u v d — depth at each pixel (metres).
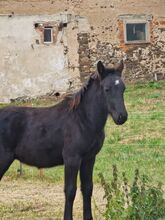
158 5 26.14
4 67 24.72
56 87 25.16
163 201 8.23
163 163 13.91
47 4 25.08
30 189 12.27
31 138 9.38
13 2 24.78
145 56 26.03
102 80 9.01
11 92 24.78
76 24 25.39
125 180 8.55
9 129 9.45
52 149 9.33
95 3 25.53
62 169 14.00
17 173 13.64
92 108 9.12
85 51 25.50
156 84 24.84
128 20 25.89
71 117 9.25
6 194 11.85
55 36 25.17
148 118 18.84
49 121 9.37
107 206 8.33
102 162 14.10
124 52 25.86
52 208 10.76
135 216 8.15
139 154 14.90
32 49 24.94
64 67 25.27
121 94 8.91
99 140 9.29
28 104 23.88
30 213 10.45
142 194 8.26
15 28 24.81
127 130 17.62
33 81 24.95
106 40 25.67
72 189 9.13
